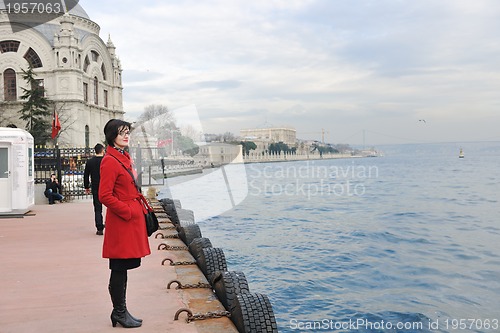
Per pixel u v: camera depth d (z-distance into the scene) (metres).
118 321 4.46
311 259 12.95
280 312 8.48
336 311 8.50
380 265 12.17
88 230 10.77
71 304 5.25
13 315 4.86
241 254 13.64
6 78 61.56
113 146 4.49
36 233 10.35
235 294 5.08
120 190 4.37
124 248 4.33
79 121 60.72
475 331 7.48
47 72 60.72
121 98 77.06
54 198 17.33
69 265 7.21
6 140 13.20
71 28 61.38
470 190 45.69
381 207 29.92
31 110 55.91
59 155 18.23
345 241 16.16
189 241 8.55
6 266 7.14
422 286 10.12
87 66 66.38
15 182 13.36
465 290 9.79
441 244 15.64
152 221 4.57
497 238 17.05
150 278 6.22
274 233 17.84
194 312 4.84
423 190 46.88
